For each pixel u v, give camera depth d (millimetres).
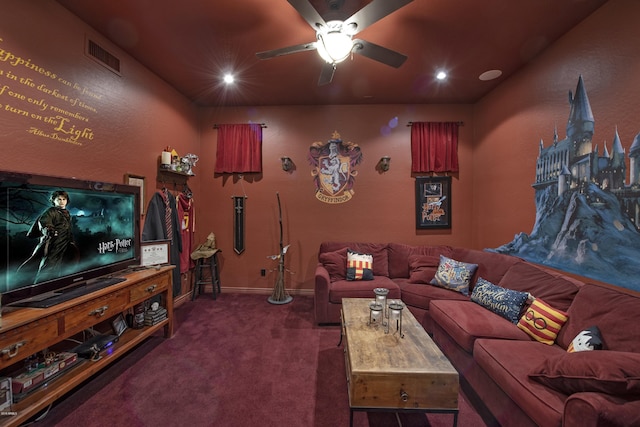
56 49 2037
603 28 1970
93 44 2336
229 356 2408
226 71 3047
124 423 1657
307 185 4102
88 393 1917
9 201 1571
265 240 4145
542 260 2590
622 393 1086
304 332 2875
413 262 3449
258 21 2219
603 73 1978
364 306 2443
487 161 3562
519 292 2221
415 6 2010
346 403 1843
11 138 1775
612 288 1902
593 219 2059
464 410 1813
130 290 2230
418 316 2914
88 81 2301
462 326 2064
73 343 2186
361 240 4059
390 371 1476
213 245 4039
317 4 1982
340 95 3697
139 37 2459
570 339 1716
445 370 1484
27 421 1649
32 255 1682
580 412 1066
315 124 4078
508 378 1492
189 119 3891
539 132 2639
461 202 3955
